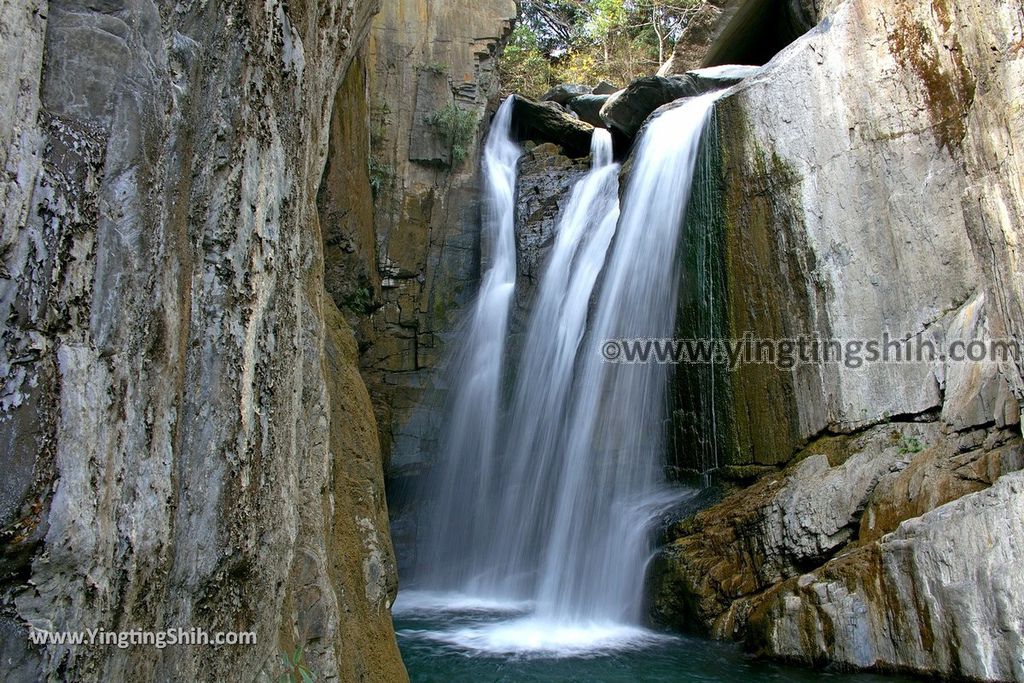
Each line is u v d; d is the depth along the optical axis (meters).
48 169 2.19
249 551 3.19
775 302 9.34
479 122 15.16
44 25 2.26
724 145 10.16
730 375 9.55
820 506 7.66
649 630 8.48
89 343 2.27
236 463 3.12
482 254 14.34
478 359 13.72
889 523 7.07
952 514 6.18
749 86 10.05
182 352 2.88
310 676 3.63
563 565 10.17
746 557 8.08
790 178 9.45
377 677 4.58
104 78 2.40
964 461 6.82
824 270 8.98
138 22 2.59
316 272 4.76
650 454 10.20
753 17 15.57
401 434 13.41
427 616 9.41
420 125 14.61
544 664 7.14
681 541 8.62
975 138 6.77
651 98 13.94
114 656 2.38
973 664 5.75
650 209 11.16
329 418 4.60
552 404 11.88
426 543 12.88
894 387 8.21
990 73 6.54
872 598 6.58
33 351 2.07
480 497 12.38
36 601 2.04
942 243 8.15
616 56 23.56
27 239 2.09
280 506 3.51
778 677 6.60
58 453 2.10
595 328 11.36
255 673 3.29
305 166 4.20
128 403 2.45
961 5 6.97
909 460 7.53
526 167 15.15
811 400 8.83
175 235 2.83
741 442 9.33
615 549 9.46
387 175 14.11
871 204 8.77
